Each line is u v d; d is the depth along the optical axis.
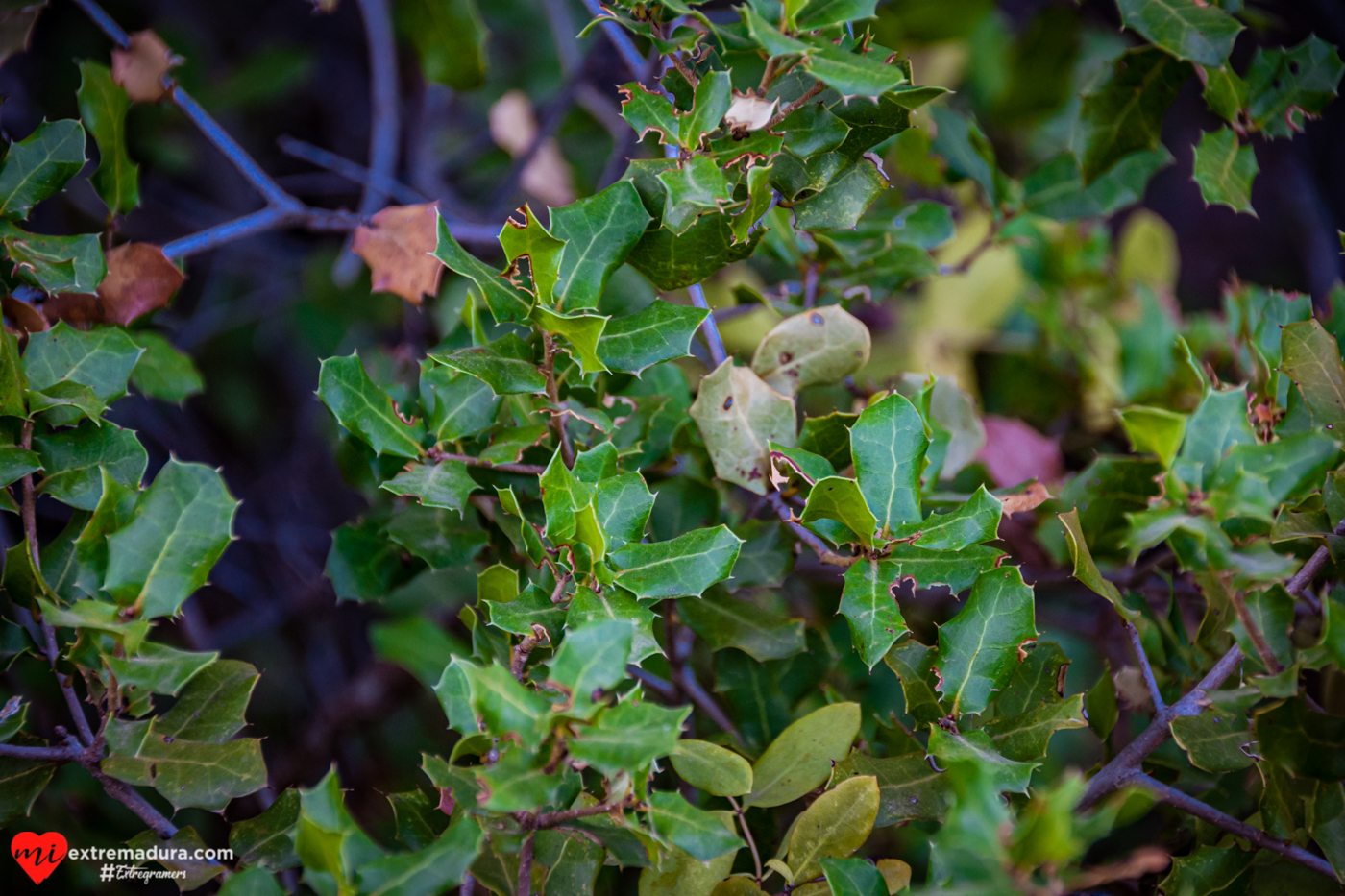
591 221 0.57
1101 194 0.69
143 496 0.56
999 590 0.57
